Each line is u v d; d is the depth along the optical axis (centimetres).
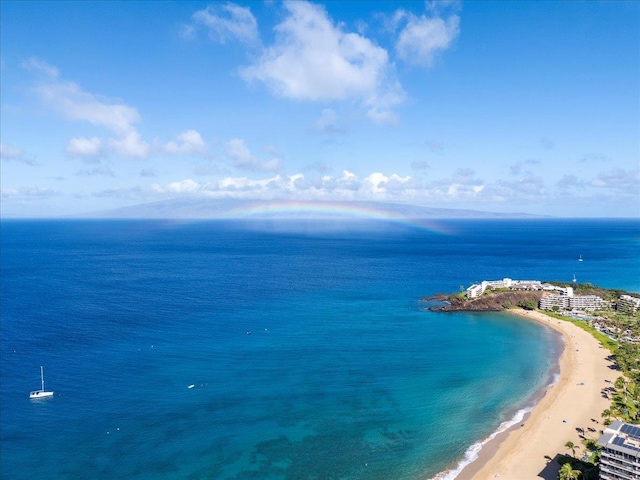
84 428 12000
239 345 18925
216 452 11100
